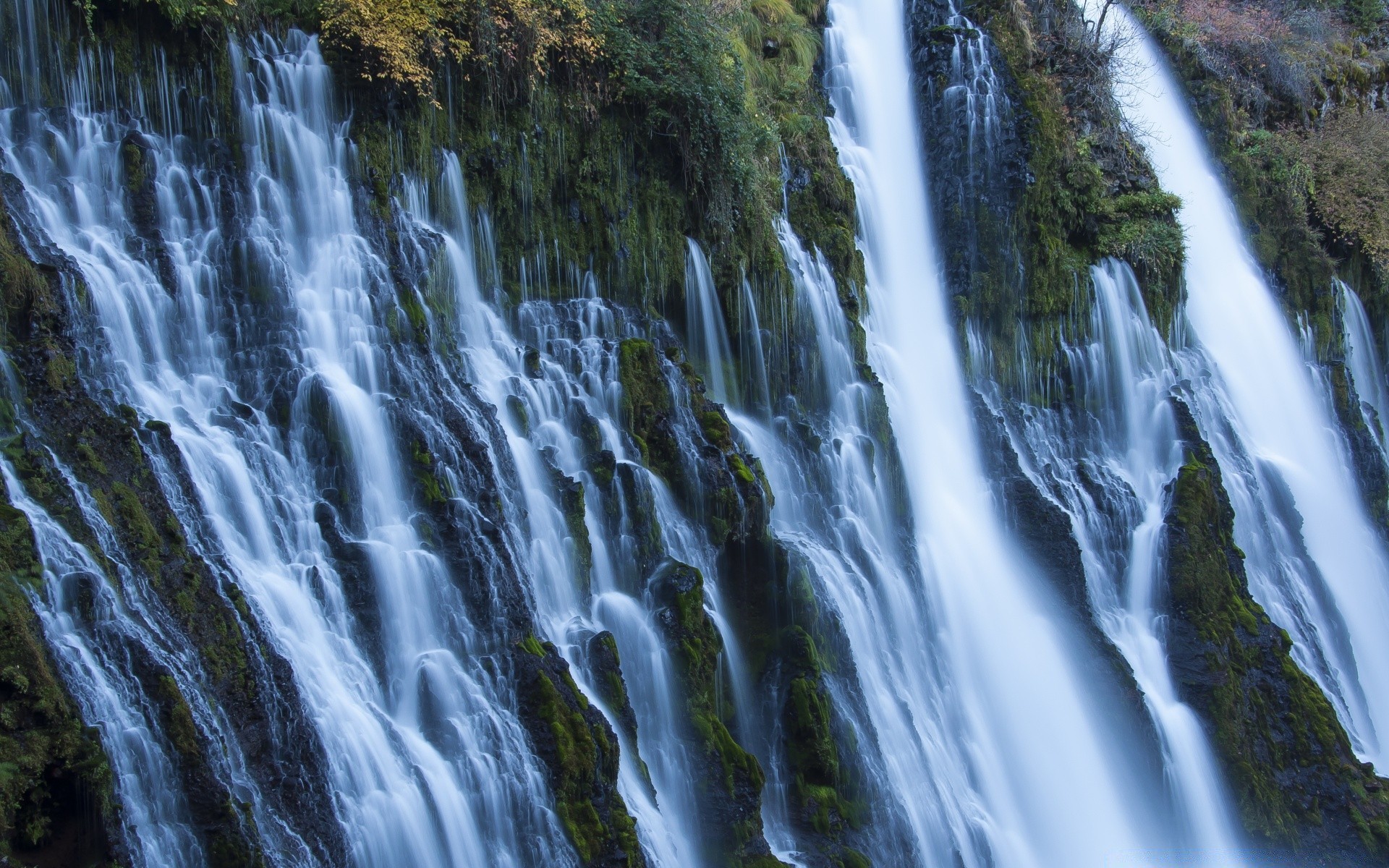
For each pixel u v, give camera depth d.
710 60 18.34
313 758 10.15
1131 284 24.30
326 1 15.24
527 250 16.69
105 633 9.24
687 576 13.91
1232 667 19.50
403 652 11.56
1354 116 32.94
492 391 14.22
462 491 12.75
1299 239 29.59
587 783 11.45
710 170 18.20
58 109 13.19
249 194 13.99
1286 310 28.61
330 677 10.83
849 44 23.52
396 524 12.32
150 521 10.38
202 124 14.23
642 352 15.47
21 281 10.92
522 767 11.16
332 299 13.64
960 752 16.69
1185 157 28.77
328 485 12.27
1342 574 25.05
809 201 20.34
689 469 15.17
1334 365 27.81
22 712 8.52
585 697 11.91
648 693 13.38
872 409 19.03
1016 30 23.70
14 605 8.81
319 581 11.29
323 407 12.40
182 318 12.76
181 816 9.02
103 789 8.59
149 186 13.33
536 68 16.59
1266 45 31.70
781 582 15.25
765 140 19.56
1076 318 23.44
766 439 17.44
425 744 10.91
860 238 21.59
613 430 14.77
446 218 15.86
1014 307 22.50
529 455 13.66
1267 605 22.22
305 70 14.85
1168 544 20.25
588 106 17.22
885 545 18.19
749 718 14.55
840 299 19.84
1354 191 30.80
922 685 16.81
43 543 9.34
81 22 13.58
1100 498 21.14
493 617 12.06
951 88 22.72
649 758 13.04
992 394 22.00
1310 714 19.73
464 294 15.48
